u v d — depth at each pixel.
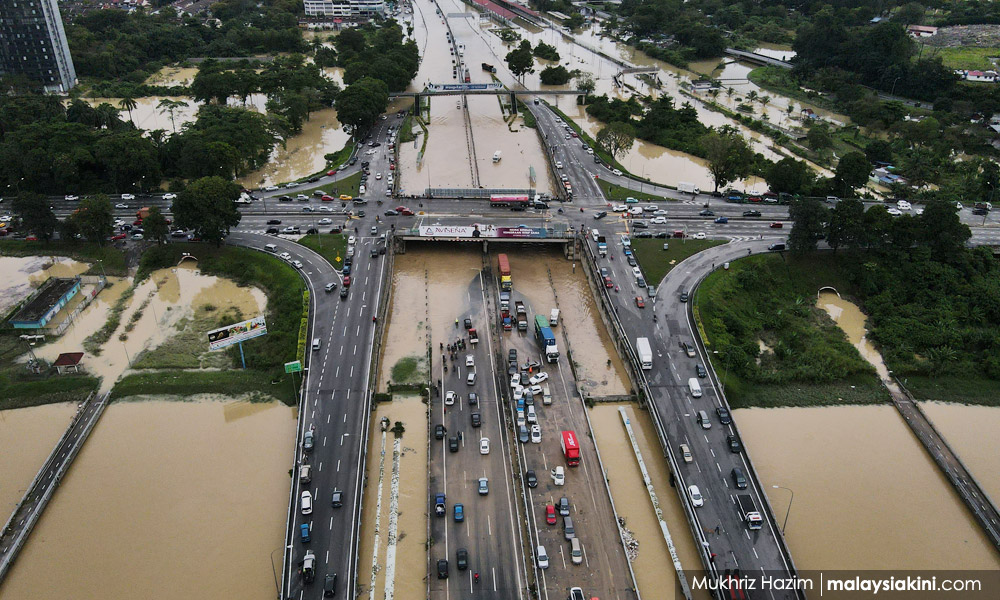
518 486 162.12
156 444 175.50
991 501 160.25
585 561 145.00
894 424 187.25
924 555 150.62
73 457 169.88
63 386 193.50
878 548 151.75
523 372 199.25
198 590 140.50
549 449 173.25
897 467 173.12
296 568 140.62
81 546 149.00
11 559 144.50
